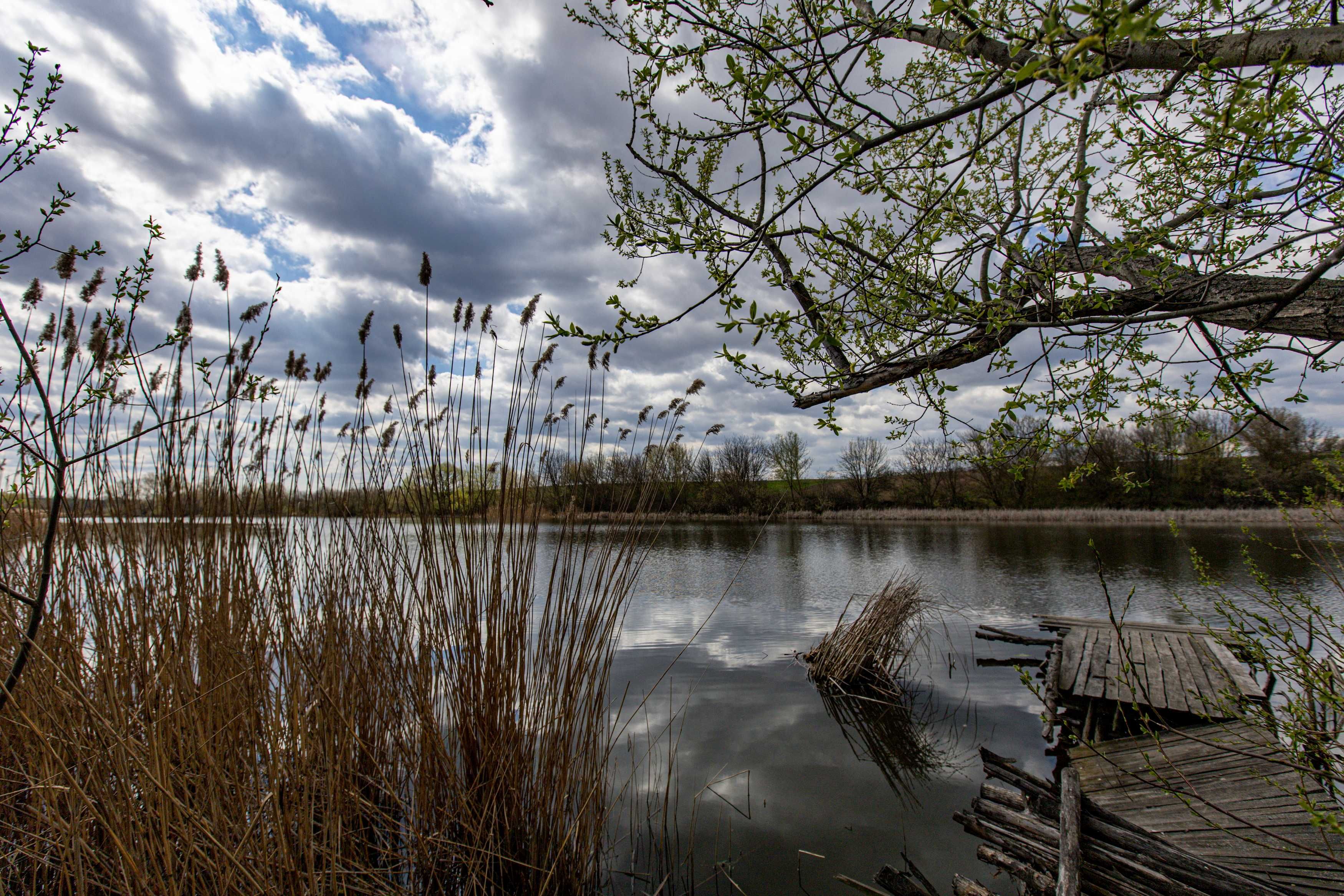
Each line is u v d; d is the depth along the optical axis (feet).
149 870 7.70
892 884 12.39
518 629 10.81
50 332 8.92
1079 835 10.54
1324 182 6.09
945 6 5.02
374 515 11.45
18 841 8.70
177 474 9.96
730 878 12.80
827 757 18.97
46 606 8.09
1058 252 7.10
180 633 9.11
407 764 10.72
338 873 8.55
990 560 63.72
